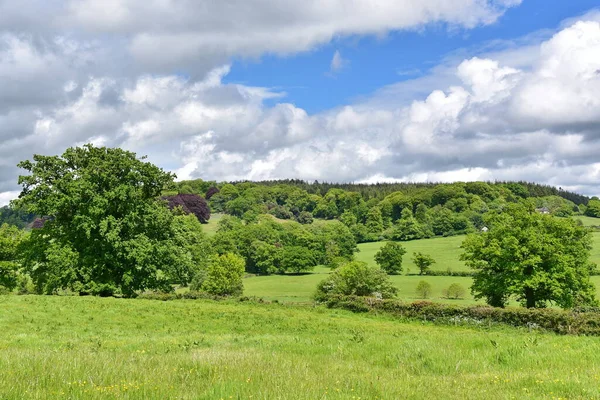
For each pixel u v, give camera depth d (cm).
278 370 1103
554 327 3366
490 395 918
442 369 1277
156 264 4550
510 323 3534
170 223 4878
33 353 1275
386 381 1037
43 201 4259
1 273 5881
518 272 4741
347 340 1980
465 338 1884
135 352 1425
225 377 1002
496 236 5006
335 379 1030
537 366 1301
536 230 4856
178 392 853
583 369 1208
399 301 4172
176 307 3534
